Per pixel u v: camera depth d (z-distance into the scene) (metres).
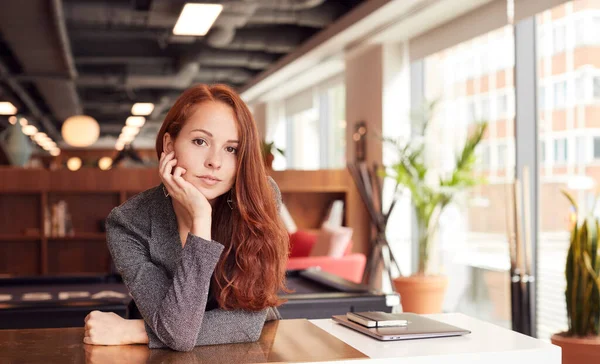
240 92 12.34
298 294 3.33
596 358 3.88
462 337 1.66
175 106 1.62
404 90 7.84
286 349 1.53
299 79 10.70
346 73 8.86
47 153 22.69
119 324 1.59
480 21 6.32
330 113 10.95
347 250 6.03
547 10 5.28
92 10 7.41
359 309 3.10
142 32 9.52
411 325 1.74
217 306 1.68
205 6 5.76
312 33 8.75
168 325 1.49
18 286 3.84
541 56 5.43
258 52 9.90
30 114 15.29
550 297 5.29
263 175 1.64
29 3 6.21
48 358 1.44
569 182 5.04
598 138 4.67
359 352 1.49
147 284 1.58
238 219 1.61
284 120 13.08
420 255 6.47
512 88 5.91
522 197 5.42
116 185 7.61
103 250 7.86
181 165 1.58
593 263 4.07
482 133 5.95
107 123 18.59
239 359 1.43
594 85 4.73
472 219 6.55
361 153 8.29
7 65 10.33
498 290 6.12
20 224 7.66
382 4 6.44
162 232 1.64
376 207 7.72
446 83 7.14
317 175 8.10
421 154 7.21
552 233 5.27
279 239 1.64
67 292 3.58
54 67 9.20
